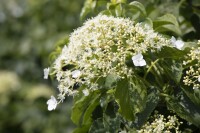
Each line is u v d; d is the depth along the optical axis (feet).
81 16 4.89
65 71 3.80
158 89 3.80
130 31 3.65
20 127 10.67
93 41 3.70
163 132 3.65
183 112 3.72
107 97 3.86
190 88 3.75
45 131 9.98
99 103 3.95
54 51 4.87
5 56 11.61
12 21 11.85
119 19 3.72
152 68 3.83
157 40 3.66
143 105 3.65
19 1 12.00
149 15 5.18
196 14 5.01
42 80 10.72
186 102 3.76
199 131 3.90
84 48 3.69
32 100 10.37
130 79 3.70
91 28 3.71
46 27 10.96
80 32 3.73
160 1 5.23
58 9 10.95
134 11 4.19
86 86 3.80
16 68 11.34
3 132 10.68
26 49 11.11
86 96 3.90
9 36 11.79
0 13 12.03
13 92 10.85
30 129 10.30
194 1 5.36
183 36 4.77
